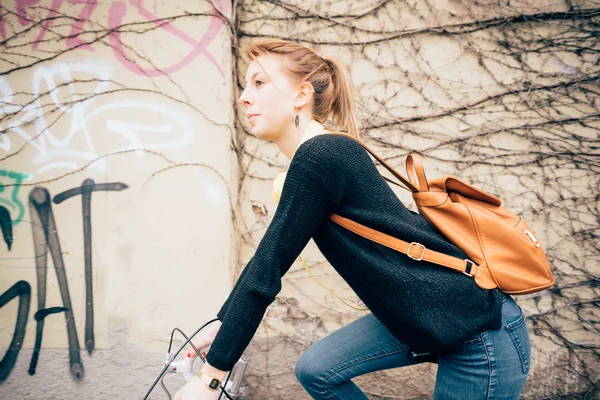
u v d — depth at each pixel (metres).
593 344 2.06
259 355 2.08
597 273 2.10
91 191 1.97
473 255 1.03
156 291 1.98
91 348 2.00
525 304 2.11
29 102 1.96
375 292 0.97
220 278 1.97
